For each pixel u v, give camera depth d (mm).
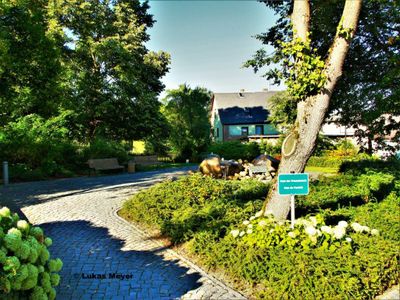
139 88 25906
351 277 4379
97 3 25172
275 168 17031
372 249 4941
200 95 30891
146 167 23281
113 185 13898
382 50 10719
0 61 12438
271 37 11664
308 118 5957
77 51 24406
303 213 7559
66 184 14273
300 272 4477
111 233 7285
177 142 30000
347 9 5812
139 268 5504
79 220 8289
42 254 3879
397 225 6086
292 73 6066
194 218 6906
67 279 5105
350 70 10930
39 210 9289
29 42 13836
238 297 4531
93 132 25500
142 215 8055
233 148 28578
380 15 10016
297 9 6160
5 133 16219
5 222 3945
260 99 44656
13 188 13125
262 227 5398
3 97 15164
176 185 9211
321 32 10180
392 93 9836
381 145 12461
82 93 24125
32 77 14969
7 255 3434
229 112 42594
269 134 41438
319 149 27703
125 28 26688
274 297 4422
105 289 4805
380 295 4543
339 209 7387
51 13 22906
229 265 5113
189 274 5273
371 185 8781
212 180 9766
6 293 3240
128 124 26156
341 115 12016
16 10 13562
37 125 17312
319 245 5023
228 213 6977
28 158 16594
